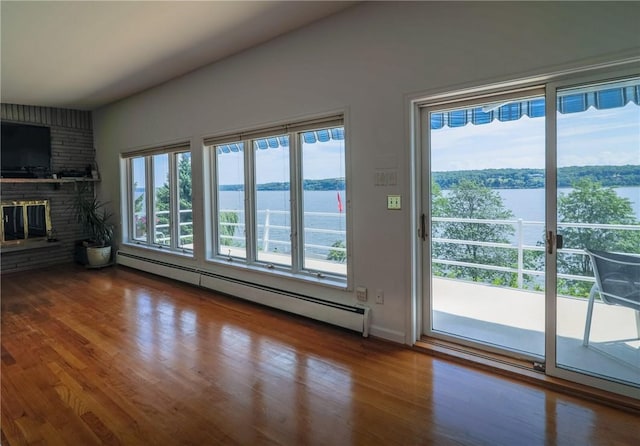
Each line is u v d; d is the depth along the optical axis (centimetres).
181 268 492
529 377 234
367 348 286
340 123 319
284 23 323
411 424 194
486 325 303
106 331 326
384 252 296
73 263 638
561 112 223
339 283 333
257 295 395
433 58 261
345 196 319
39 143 602
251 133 392
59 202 638
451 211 290
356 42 299
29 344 300
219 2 279
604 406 207
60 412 208
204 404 214
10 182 571
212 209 461
